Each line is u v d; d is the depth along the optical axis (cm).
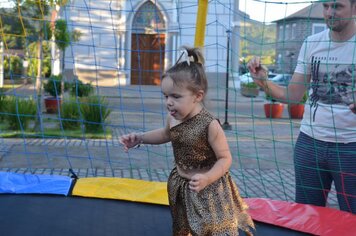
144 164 621
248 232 241
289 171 621
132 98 1550
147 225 289
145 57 1952
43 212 304
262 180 558
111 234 274
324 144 274
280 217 295
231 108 1409
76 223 288
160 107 1360
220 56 1066
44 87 1122
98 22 1792
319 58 276
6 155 652
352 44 264
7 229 274
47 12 891
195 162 229
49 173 563
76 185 347
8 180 349
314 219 285
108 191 339
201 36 319
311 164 283
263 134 941
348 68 265
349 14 256
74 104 899
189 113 226
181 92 219
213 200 224
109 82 1898
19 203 318
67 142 762
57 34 962
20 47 1702
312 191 295
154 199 328
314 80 280
